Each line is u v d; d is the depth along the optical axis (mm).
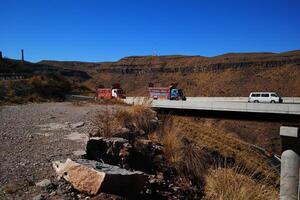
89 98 35312
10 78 42625
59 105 24891
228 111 28438
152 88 47656
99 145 7637
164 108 31859
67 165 5805
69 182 5566
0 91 31203
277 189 7012
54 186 5480
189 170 7609
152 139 9320
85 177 5328
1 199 4906
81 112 17578
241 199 5676
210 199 6227
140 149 8000
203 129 16281
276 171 9969
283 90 101750
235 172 7016
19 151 7746
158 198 6043
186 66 158250
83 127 11484
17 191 5242
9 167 6426
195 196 6609
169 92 45406
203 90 126938
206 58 161625
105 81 182250
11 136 9719
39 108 21141
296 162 6395
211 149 11336
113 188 5184
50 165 6566
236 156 11742
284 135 6562
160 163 7758
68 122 12891
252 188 6078
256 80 116875
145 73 178125
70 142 8797
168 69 168250
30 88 37000
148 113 10984
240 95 110812
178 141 8781
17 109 20156
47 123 12695
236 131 50656
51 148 8047
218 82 128375
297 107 24484
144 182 5594
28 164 6648
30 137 9555
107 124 9102
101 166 5727
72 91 46562
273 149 47562
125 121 10164
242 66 133375
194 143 10781
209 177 6930
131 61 192625
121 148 7605
